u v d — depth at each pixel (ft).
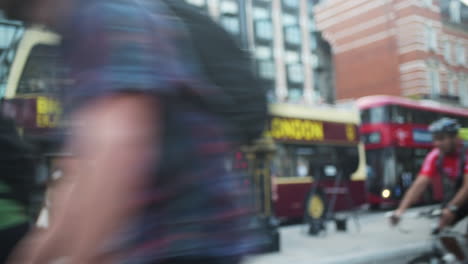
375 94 119.24
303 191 38.70
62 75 2.46
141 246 2.26
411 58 112.47
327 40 131.44
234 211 2.74
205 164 2.58
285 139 38.50
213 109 2.65
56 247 2.19
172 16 2.59
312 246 23.56
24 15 2.54
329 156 41.86
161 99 2.36
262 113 3.00
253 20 122.11
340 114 44.78
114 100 2.22
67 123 2.40
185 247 2.44
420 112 58.18
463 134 10.15
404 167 54.54
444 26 118.21
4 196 2.92
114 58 2.26
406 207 9.96
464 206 9.59
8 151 2.93
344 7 126.82
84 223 2.13
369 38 121.90
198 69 2.62
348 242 24.57
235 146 2.84
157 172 2.35
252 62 3.00
